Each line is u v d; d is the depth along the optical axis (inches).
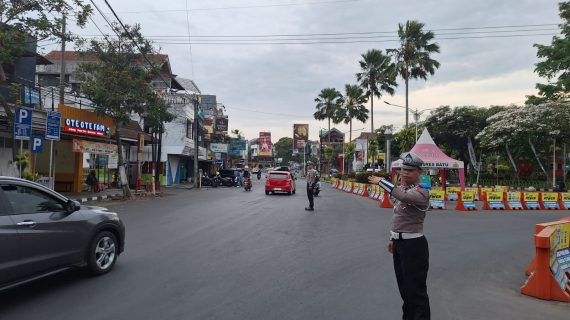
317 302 224.1
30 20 526.9
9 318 195.0
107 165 1181.1
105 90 804.6
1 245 210.8
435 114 1834.4
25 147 800.9
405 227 177.3
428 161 946.1
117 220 289.7
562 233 280.4
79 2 549.0
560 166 1923.0
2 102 559.8
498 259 350.9
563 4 1249.4
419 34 1603.1
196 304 216.8
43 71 1336.1
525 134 1451.8
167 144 1508.4
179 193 1126.4
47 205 243.9
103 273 274.1
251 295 233.5
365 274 284.7
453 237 459.2
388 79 1863.9
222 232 448.5
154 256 327.9
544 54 1320.1
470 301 237.6
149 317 197.5
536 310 225.5
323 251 359.3
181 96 1525.6
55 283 252.5
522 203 864.3
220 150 2199.8
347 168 3061.0
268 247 370.9
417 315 173.2
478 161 2042.3
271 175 1104.8
